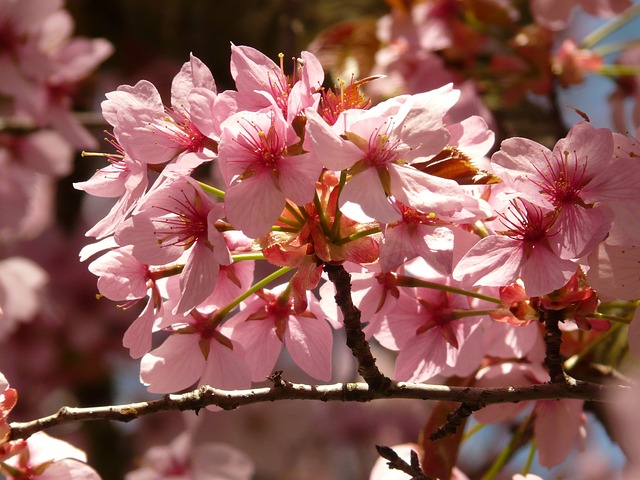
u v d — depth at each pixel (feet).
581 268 1.77
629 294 1.75
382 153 1.72
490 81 2.52
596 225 1.73
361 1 3.06
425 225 1.76
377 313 1.84
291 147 1.73
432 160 1.74
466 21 2.53
